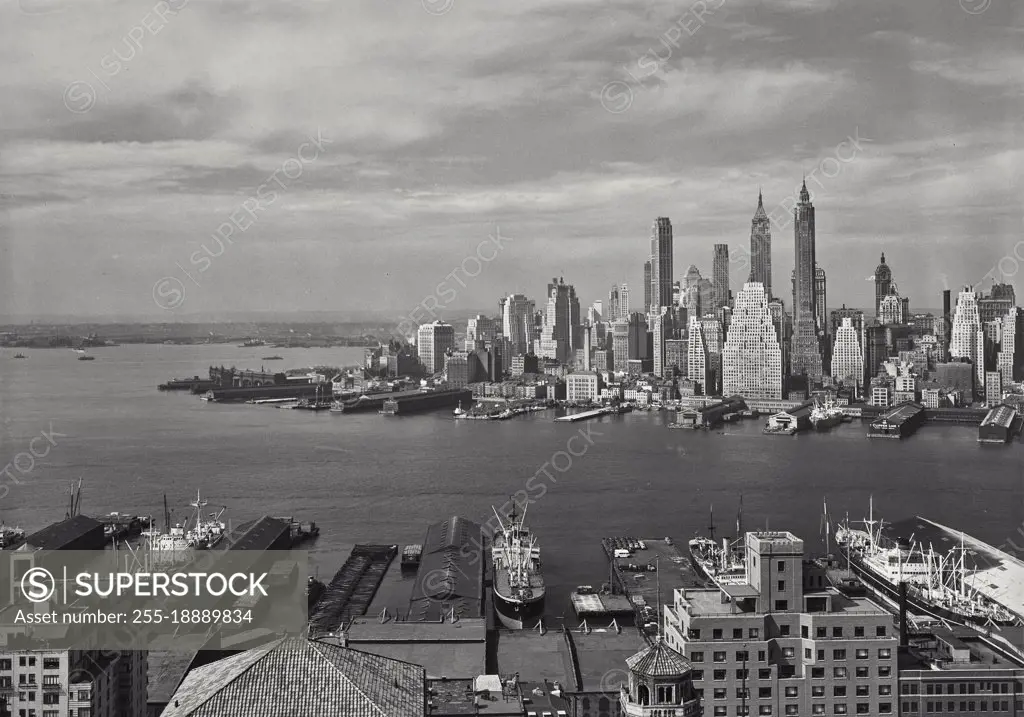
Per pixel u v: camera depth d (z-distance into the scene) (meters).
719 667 177.25
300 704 103.44
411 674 115.31
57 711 168.12
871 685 178.12
